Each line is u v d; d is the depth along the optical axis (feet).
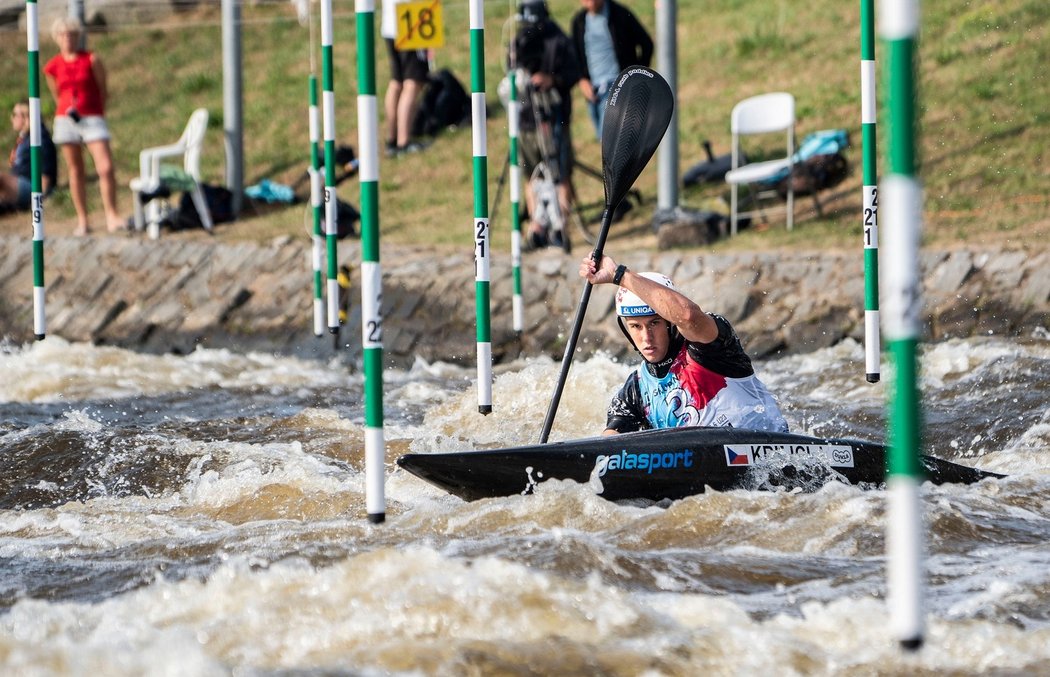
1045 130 170.19
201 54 244.42
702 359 67.05
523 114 153.38
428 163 196.13
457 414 101.76
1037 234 141.38
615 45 165.07
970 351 115.65
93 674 34.68
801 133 183.11
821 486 65.26
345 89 223.71
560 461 62.80
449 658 36.99
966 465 73.77
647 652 37.76
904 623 27.76
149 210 172.76
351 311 143.64
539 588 42.55
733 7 231.71
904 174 26.37
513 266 132.36
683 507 59.57
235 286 152.56
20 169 195.11
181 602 43.96
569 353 73.31
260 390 118.93
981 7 206.49
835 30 213.05
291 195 188.24
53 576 52.65
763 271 138.10
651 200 173.37
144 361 136.56
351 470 79.25
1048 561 49.39
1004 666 36.91
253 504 70.38
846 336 128.77
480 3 77.00
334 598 42.70
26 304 157.89
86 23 254.06
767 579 47.70
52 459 83.51
